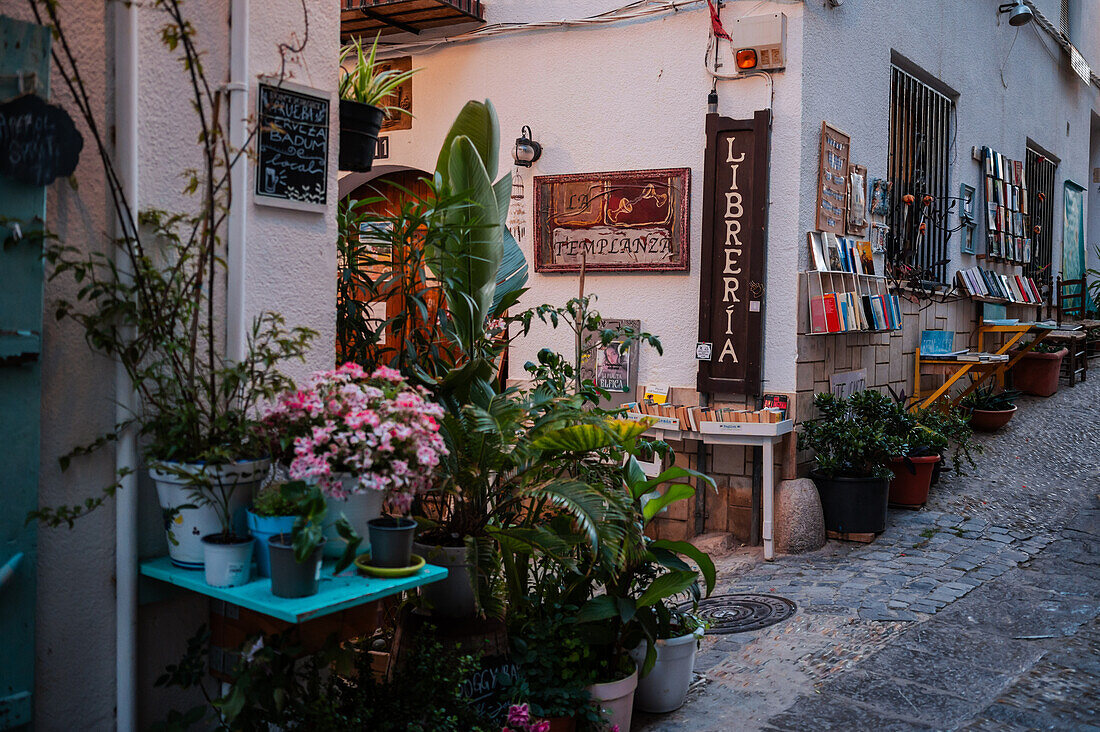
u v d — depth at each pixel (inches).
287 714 99.0
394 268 148.9
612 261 263.1
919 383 315.9
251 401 106.7
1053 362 375.2
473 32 285.4
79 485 97.7
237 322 108.3
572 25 268.7
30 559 91.0
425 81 297.0
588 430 129.4
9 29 88.1
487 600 121.9
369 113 153.0
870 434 234.7
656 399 256.4
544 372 158.1
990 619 182.2
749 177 241.3
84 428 97.7
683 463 253.8
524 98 278.8
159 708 106.6
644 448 147.0
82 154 96.5
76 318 96.3
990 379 376.2
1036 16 412.8
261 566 96.9
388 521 101.2
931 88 330.3
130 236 99.3
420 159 299.9
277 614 87.5
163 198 103.4
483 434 125.0
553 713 123.6
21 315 89.1
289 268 115.0
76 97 91.1
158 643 106.1
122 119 98.1
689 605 188.7
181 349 101.2
